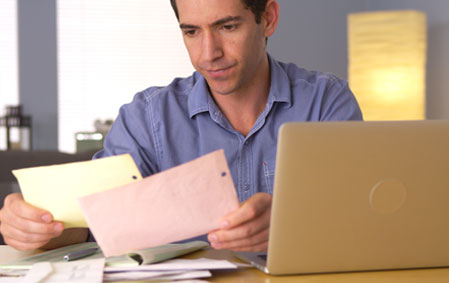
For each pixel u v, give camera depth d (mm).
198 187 958
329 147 919
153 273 942
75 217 1058
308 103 1529
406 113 4461
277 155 918
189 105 1527
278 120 1518
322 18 7227
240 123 1514
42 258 1105
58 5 7109
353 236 957
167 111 1548
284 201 926
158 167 1550
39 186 1055
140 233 959
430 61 5406
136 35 7199
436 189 961
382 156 936
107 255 957
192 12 1238
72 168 1044
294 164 915
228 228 991
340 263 971
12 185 1685
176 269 959
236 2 1233
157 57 7234
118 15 7164
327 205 935
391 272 990
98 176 1039
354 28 4516
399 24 4410
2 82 7102
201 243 1197
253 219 1012
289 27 7211
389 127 939
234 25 1250
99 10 7137
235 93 1479
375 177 940
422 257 991
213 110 1489
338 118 1531
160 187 941
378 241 967
